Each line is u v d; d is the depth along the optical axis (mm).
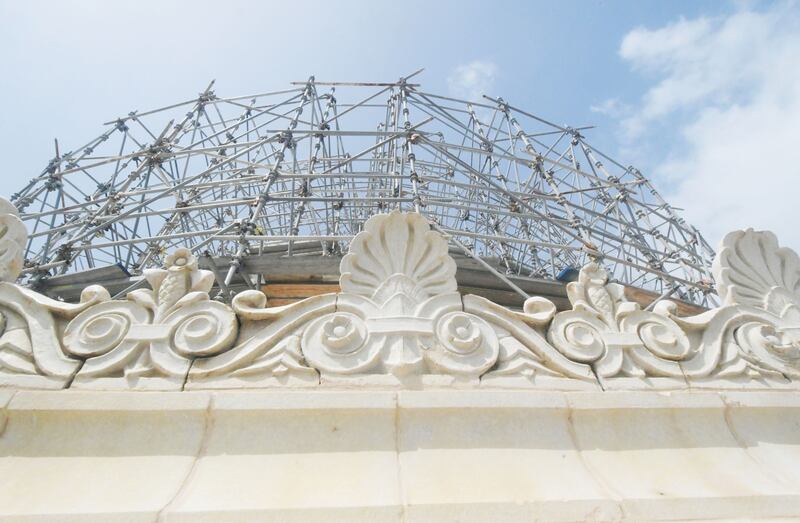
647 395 3758
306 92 17547
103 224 11000
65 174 14703
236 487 2951
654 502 2957
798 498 3090
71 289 10562
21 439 3186
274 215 16219
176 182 14469
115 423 3297
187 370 3633
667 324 4449
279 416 3352
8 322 3787
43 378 3475
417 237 4715
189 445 3234
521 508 2854
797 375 4305
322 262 10102
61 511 2723
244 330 3980
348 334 3838
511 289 10781
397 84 17391
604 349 4172
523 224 17109
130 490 2918
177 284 4133
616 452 3449
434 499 2885
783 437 3777
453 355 3873
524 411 3541
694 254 13820
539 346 4086
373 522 2729
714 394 3885
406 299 4234
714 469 3383
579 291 4621
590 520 2832
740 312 4707
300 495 2895
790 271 5207
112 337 3762
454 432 3393
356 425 3371
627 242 13281
